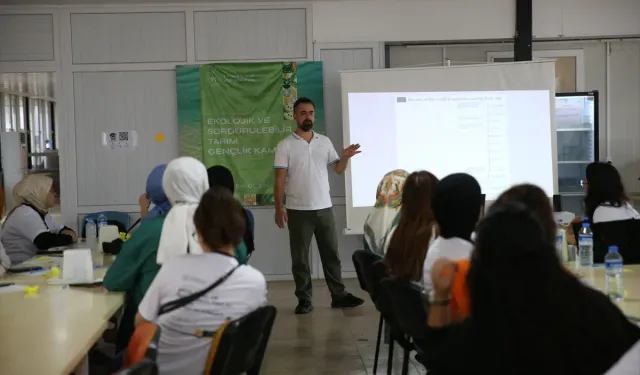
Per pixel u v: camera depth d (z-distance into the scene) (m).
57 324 2.48
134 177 6.68
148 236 2.95
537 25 6.88
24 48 6.56
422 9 6.73
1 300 2.90
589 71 7.30
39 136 11.70
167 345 2.30
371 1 6.69
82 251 3.25
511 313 1.54
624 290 2.92
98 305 2.79
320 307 5.71
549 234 2.20
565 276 1.59
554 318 1.53
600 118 7.33
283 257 6.75
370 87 6.28
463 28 6.75
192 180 2.87
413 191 2.97
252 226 3.95
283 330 5.04
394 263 2.97
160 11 6.58
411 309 2.55
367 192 6.27
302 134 5.59
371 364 4.25
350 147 5.61
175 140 6.68
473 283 1.62
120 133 6.65
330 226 5.61
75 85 6.61
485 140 6.31
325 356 4.43
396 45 6.95
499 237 1.58
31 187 4.61
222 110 6.63
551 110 6.31
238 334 2.18
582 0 6.86
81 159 6.65
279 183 5.50
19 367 1.97
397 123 6.29
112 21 6.58
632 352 1.39
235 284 2.34
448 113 6.30
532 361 1.52
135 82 6.62
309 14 6.64
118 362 2.68
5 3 6.46
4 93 10.02
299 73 6.63
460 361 1.62
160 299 2.35
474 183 2.51
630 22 6.89
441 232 2.55
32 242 4.43
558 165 7.00
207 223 2.37
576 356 1.53
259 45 6.64
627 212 3.68
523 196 2.43
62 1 6.48
